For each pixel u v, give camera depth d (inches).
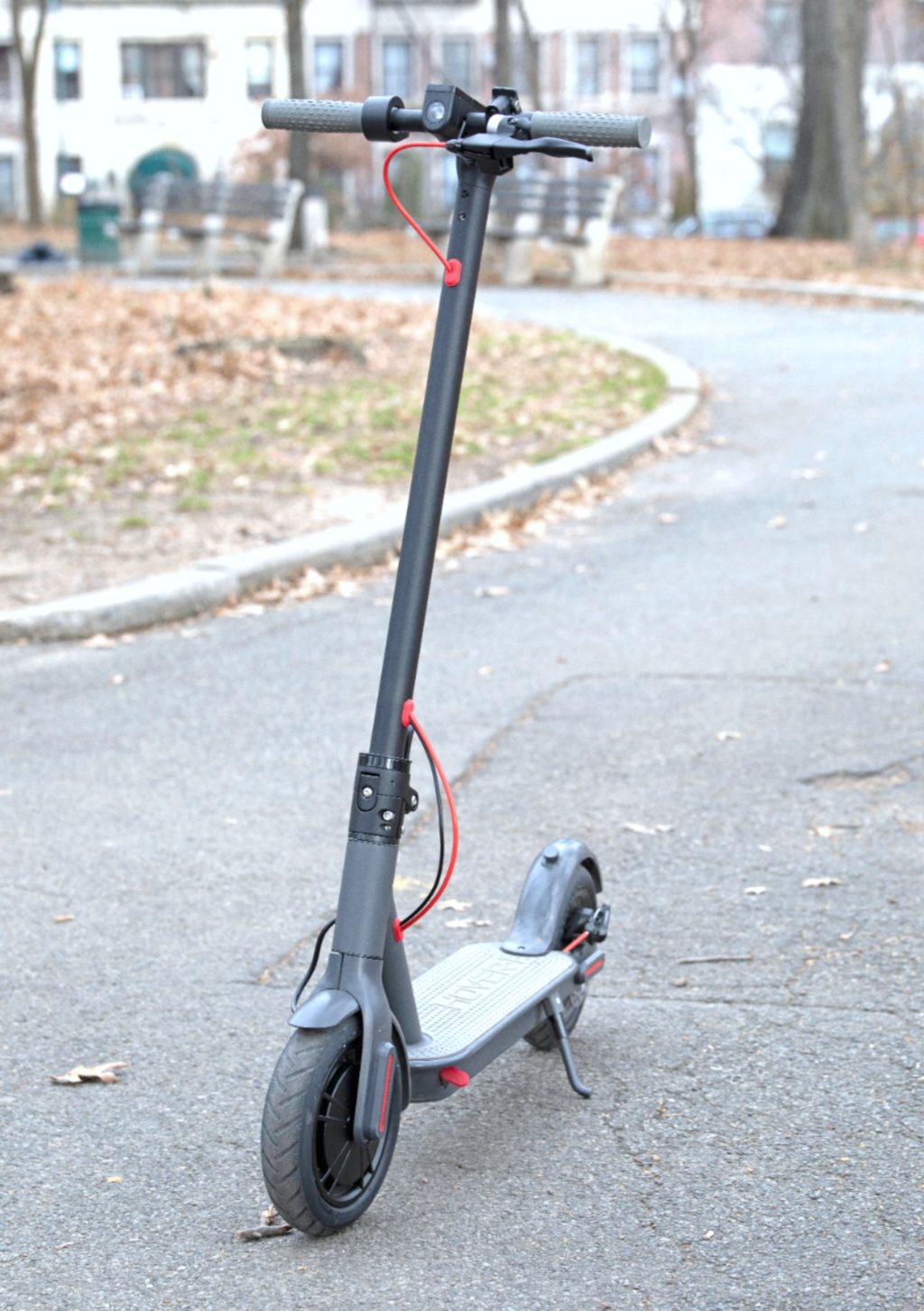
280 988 146.8
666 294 798.5
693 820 185.0
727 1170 115.2
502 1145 119.9
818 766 200.8
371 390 470.3
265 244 937.5
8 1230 109.7
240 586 289.1
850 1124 121.0
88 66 2165.4
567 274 881.5
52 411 448.1
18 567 302.0
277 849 179.9
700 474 385.7
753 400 474.0
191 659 255.0
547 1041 134.5
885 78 1670.8
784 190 1309.1
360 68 2160.4
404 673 107.0
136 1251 107.0
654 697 230.1
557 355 536.1
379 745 107.1
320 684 240.8
